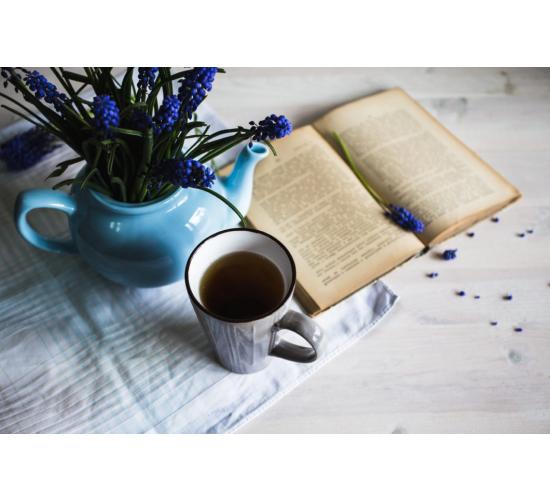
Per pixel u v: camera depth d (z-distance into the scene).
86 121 0.41
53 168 0.59
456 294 0.55
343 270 0.54
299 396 0.50
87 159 0.41
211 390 0.49
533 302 0.55
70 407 0.48
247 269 0.45
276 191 0.59
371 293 0.54
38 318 0.52
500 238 0.59
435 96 0.70
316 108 0.68
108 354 0.50
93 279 0.54
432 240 0.57
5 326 0.51
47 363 0.50
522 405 0.50
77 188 0.46
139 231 0.45
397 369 0.52
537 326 0.54
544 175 0.63
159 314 0.52
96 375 0.50
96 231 0.45
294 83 0.70
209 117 0.65
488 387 0.51
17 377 0.49
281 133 0.39
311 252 0.55
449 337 0.53
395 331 0.53
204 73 0.37
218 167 0.61
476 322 0.54
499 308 0.55
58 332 0.51
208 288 0.44
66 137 0.41
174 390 0.49
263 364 0.49
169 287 0.54
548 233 0.59
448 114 0.68
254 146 0.49
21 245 0.55
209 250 0.43
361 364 0.52
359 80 0.71
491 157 0.65
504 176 0.63
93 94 0.64
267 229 0.56
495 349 0.53
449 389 0.51
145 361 0.50
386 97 0.67
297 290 0.53
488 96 0.70
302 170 0.60
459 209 0.58
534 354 0.53
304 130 0.63
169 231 0.45
